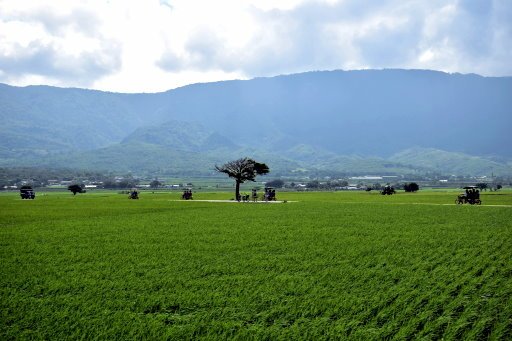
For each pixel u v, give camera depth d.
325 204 95.94
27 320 18.66
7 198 152.88
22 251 34.62
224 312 19.47
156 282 24.34
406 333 16.72
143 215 68.88
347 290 22.36
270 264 28.70
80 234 44.91
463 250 32.91
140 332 17.31
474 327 17.22
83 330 17.61
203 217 64.12
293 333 17.03
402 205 89.94
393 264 28.33
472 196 95.31
